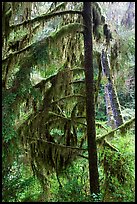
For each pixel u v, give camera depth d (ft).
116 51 20.11
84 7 18.53
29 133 19.31
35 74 20.11
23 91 17.63
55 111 19.94
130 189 19.93
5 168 18.25
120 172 20.24
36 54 17.52
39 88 19.07
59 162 19.66
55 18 18.95
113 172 20.26
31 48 17.93
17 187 18.06
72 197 18.10
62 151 19.52
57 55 18.75
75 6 19.79
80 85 20.10
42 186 19.45
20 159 19.34
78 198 17.95
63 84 19.58
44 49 17.58
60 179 20.49
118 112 28.89
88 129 18.76
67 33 18.16
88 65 18.54
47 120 19.61
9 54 18.47
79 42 20.15
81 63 20.29
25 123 19.29
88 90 18.65
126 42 20.11
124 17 23.45
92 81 18.66
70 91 19.99
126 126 20.27
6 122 16.94
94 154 18.78
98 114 42.34
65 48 19.66
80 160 20.45
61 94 19.72
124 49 20.10
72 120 19.81
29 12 18.44
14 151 18.54
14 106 17.81
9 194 17.76
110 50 20.17
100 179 21.20
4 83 18.43
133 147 22.08
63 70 19.43
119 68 20.62
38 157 19.49
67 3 19.62
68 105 20.30
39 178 19.43
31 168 19.61
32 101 18.85
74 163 20.27
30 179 18.45
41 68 18.17
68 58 20.08
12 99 17.08
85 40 18.48
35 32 18.79
